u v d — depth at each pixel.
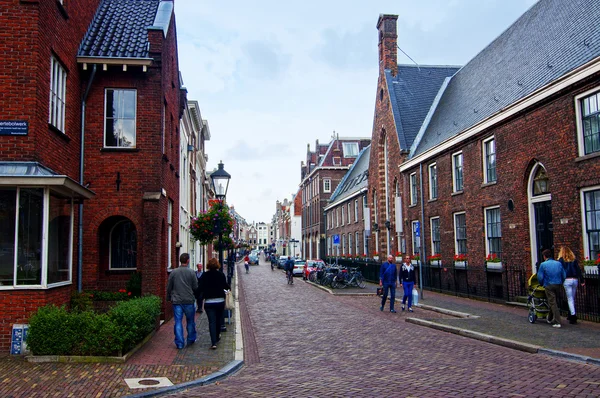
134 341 9.99
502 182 19.05
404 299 18.06
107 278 14.41
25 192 10.03
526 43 21.58
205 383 7.95
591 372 8.05
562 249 13.41
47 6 10.97
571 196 14.82
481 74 25.75
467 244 22.16
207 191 44.88
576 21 17.80
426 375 8.16
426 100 33.78
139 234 13.84
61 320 9.16
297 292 26.91
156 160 14.03
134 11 16.48
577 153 14.59
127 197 13.85
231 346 11.09
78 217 13.40
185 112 22.92
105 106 14.09
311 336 12.77
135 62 13.73
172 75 17.66
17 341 9.62
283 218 128.12
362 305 20.03
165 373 8.39
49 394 6.97
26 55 10.33
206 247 41.16
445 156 24.70
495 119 19.16
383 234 35.28
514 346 10.40
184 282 10.95
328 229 59.38
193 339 11.25
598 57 13.37
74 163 13.19
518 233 17.89
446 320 14.39
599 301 13.32
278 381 8.06
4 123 10.18
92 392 7.10
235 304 20.56
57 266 10.80
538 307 13.14
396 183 32.44
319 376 8.34
